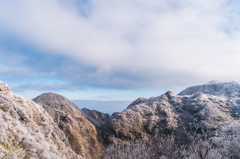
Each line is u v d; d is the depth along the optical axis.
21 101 19.67
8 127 10.94
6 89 17.56
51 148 15.32
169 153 19.61
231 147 18.39
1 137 9.59
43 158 11.18
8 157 8.94
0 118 11.01
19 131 11.63
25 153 10.31
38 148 11.60
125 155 19.67
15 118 13.00
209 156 15.23
